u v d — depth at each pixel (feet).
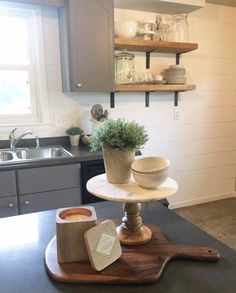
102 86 8.05
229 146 11.77
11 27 8.21
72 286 2.34
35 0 7.29
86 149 8.12
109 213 3.75
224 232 9.03
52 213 3.81
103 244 2.56
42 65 8.43
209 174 11.58
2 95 8.44
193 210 10.87
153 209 3.93
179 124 10.69
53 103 8.77
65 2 7.41
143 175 2.76
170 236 3.15
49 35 8.36
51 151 8.43
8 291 2.29
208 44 10.57
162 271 2.47
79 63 7.68
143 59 9.68
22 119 8.66
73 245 2.56
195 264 2.61
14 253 2.83
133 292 2.26
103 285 2.34
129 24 8.29
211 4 10.32
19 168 6.55
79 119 9.14
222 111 11.36
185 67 10.25
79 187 7.24
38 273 2.51
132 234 2.94
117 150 2.87
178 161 10.93
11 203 6.62
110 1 7.69
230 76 11.21
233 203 11.52
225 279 2.39
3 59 8.28
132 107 9.84
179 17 9.20
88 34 7.63
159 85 9.00
